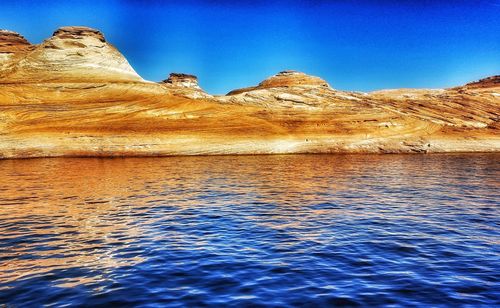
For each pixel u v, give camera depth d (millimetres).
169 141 50750
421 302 8938
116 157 48031
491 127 64938
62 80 59219
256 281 10117
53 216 17047
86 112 52125
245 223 16000
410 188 25000
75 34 64562
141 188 24516
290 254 12188
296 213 17812
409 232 14688
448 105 70188
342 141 55562
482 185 26516
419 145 57031
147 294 9391
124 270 10906
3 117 48750
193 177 29641
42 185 25469
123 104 54594
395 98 69750
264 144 53219
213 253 12289
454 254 12172
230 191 23578
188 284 9961
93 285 9930
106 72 62250
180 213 17734
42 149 47312
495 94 76438
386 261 11562
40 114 50562
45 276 10531
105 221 16250
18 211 17953
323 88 64875
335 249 12656
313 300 9047
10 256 12086
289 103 59219
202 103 57219
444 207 19234
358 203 20109
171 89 59969
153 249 12680
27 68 60344
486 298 9109
